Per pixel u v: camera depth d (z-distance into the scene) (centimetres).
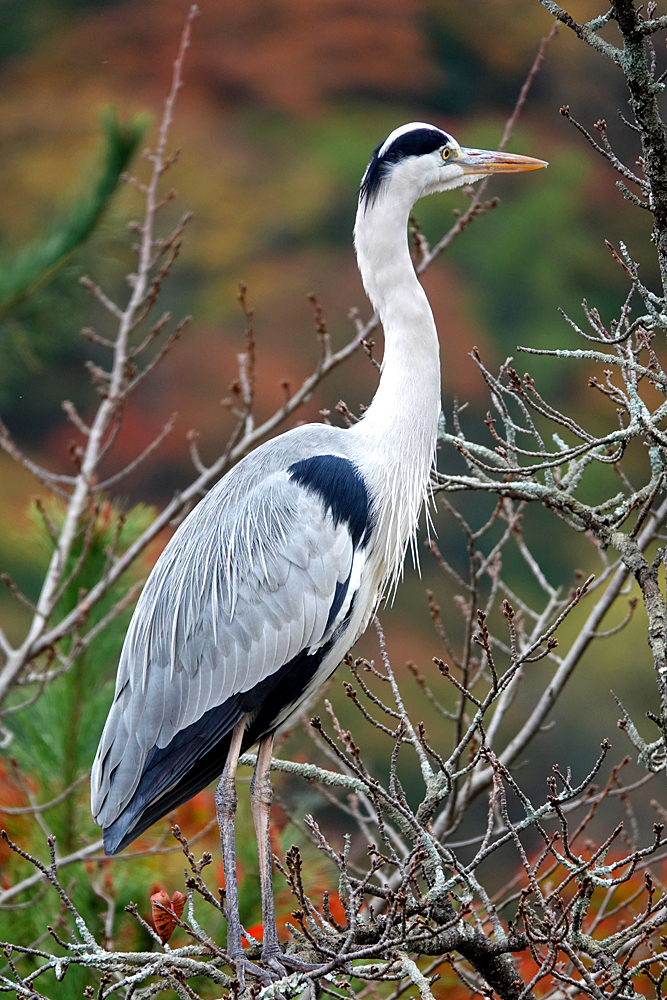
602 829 2156
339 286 3556
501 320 3531
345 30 3903
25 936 912
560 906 696
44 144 3688
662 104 2677
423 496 962
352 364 3372
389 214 984
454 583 3036
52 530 1076
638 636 2619
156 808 910
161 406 3303
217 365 3334
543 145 3816
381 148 1003
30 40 3941
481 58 3972
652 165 717
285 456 937
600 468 3030
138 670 897
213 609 888
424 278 3459
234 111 3862
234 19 3925
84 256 1084
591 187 3766
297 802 1076
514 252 3575
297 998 800
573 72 3947
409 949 711
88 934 709
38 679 944
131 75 3928
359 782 853
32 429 3164
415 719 2709
